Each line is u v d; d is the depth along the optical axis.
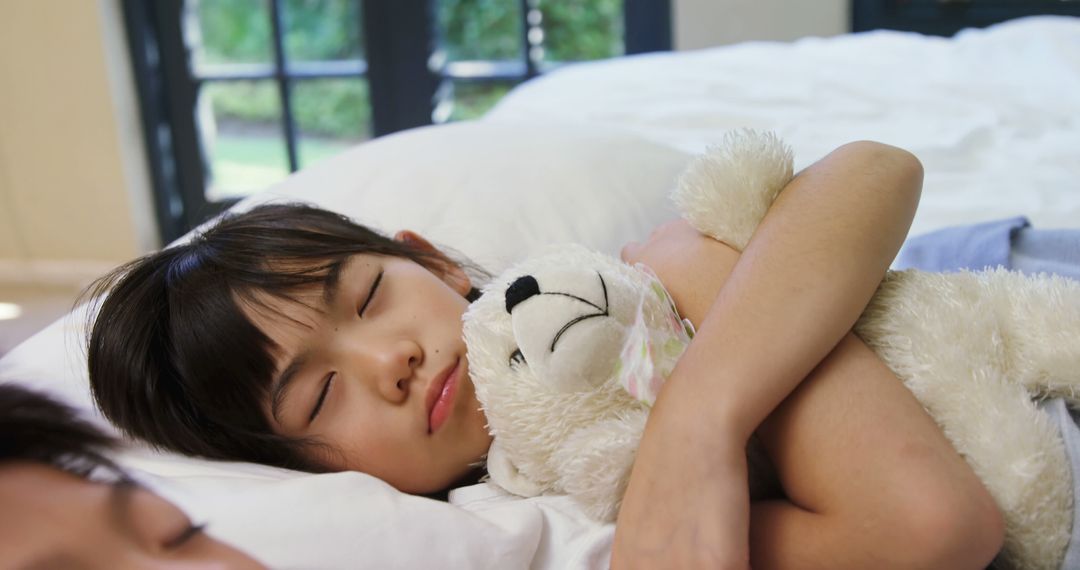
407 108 2.79
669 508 0.57
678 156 1.22
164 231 2.82
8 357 0.86
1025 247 0.90
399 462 0.72
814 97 1.65
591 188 1.10
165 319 0.76
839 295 0.62
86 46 2.57
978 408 0.61
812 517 0.59
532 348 0.63
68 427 0.62
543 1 2.71
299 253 0.79
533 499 0.69
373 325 0.74
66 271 2.74
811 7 2.37
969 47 1.84
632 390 0.64
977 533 0.54
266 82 2.81
